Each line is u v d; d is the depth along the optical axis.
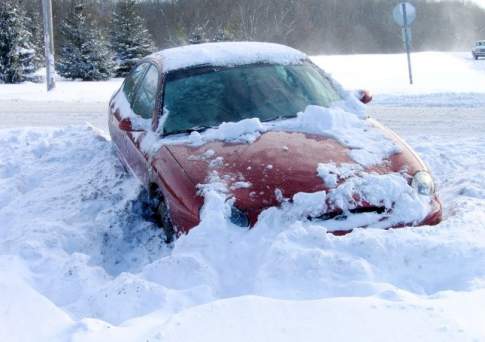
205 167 4.08
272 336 2.54
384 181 3.89
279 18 61.41
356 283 3.11
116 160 6.41
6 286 3.33
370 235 3.51
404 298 2.87
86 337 2.71
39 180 6.29
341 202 3.74
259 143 4.31
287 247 3.40
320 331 2.57
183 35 53.28
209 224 3.64
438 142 7.59
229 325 2.64
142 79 5.92
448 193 5.18
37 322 2.96
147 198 5.09
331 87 5.46
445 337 2.47
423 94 13.07
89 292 3.50
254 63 5.43
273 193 3.78
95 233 4.68
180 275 3.39
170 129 4.83
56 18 50.53
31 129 8.65
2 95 16.64
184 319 2.71
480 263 3.28
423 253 3.40
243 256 3.52
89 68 34.94
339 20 68.94
